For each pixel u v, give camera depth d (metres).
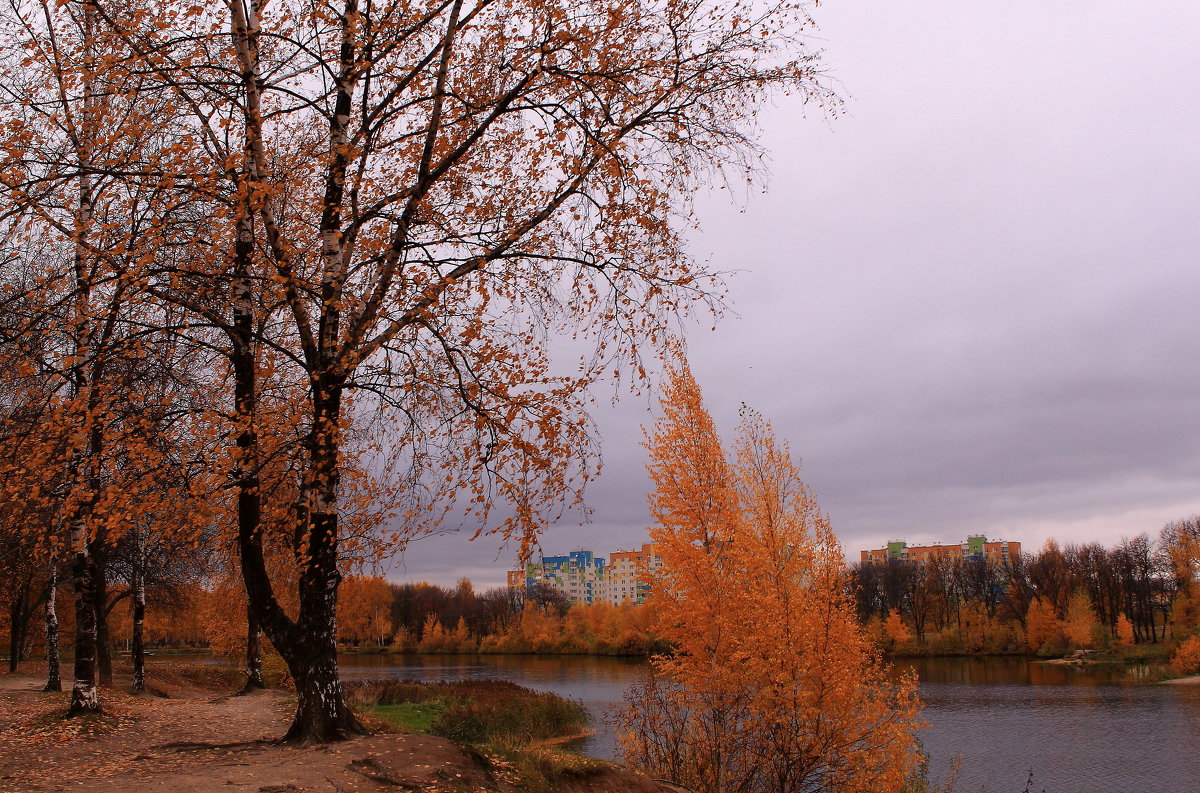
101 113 7.70
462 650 93.88
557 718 26.31
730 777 12.51
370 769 7.73
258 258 9.08
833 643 12.19
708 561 13.05
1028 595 82.06
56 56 8.08
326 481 8.70
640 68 8.49
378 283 8.98
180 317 8.60
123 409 8.05
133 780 7.66
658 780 11.44
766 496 12.94
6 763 9.20
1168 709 35.97
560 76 8.45
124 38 7.60
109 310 8.23
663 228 8.83
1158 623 86.12
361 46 8.55
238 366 8.83
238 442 8.15
